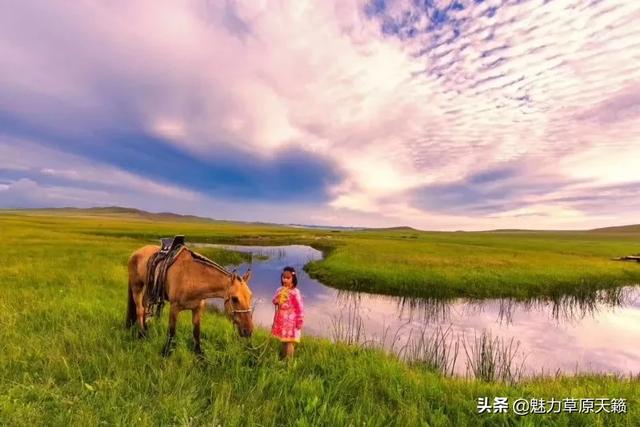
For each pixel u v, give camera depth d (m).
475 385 6.14
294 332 6.70
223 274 6.50
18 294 10.74
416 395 5.49
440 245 48.06
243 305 6.09
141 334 7.39
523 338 12.72
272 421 4.48
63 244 28.05
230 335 7.79
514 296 20.22
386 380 5.98
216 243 56.47
